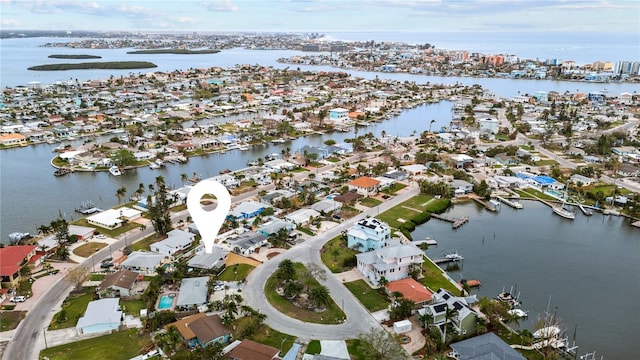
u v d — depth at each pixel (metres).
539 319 97.44
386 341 81.44
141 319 95.50
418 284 107.00
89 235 136.75
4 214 159.75
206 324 89.38
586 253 136.75
